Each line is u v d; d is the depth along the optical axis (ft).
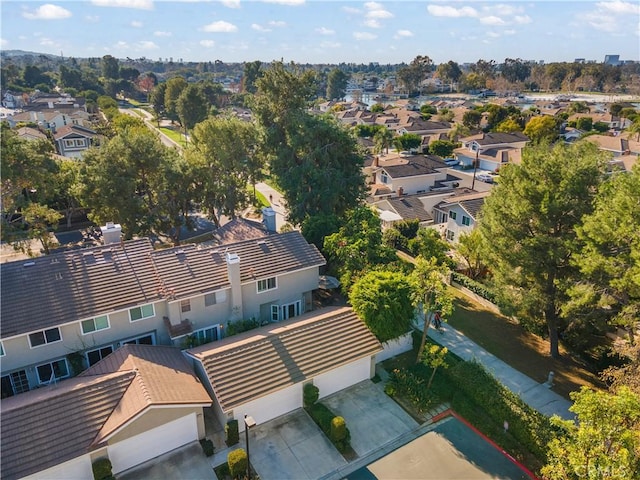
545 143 87.30
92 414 61.41
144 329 85.46
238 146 159.02
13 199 127.65
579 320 79.51
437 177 224.53
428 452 66.85
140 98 639.35
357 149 146.20
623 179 69.10
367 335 82.07
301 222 135.95
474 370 78.18
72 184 156.15
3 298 77.51
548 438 64.18
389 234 142.61
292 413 74.13
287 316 101.24
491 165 265.13
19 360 75.56
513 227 84.43
